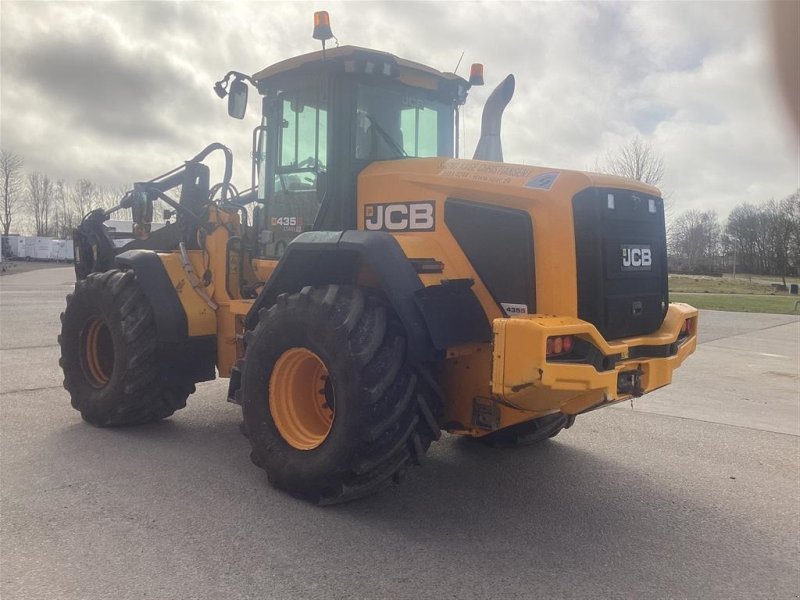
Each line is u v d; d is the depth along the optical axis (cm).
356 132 442
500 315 379
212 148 574
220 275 530
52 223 7206
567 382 325
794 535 366
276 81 485
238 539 339
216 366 551
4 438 504
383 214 426
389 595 288
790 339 1358
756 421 631
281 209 491
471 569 316
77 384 554
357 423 352
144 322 512
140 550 323
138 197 575
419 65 466
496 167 393
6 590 283
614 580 310
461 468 470
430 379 372
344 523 364
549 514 389
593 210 360
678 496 424
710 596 297
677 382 849
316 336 371
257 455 408
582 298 358
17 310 1468
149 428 543
